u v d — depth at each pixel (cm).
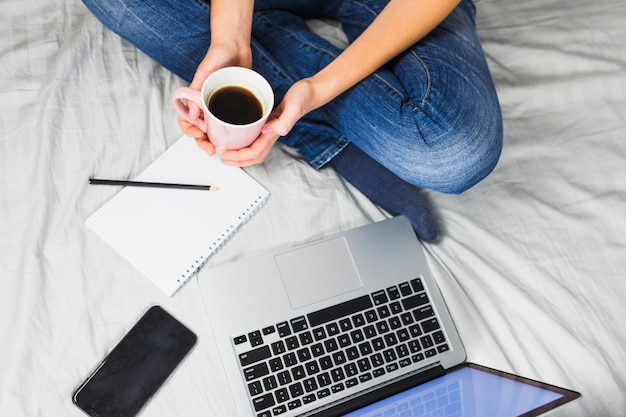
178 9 96
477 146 96
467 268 99
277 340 87
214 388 85
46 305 85
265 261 91
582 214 105
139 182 92
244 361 85
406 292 95
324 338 89
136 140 98
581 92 117
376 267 95
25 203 90
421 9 90
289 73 103
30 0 106
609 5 126
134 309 87
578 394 81
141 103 101
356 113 98
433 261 98
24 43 103
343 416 84
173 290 88
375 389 88
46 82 100
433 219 101
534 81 119
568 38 123
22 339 82
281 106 85
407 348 91
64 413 81
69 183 93
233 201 95
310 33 110
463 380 88
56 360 83
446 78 98
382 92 98
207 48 99
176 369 85
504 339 95
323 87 88
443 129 95
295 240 97
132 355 84
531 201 106
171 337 86
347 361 89
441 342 93
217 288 88
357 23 114
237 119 77
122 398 82
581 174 109
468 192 106
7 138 95
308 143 103
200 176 95
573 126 114
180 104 80
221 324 86
